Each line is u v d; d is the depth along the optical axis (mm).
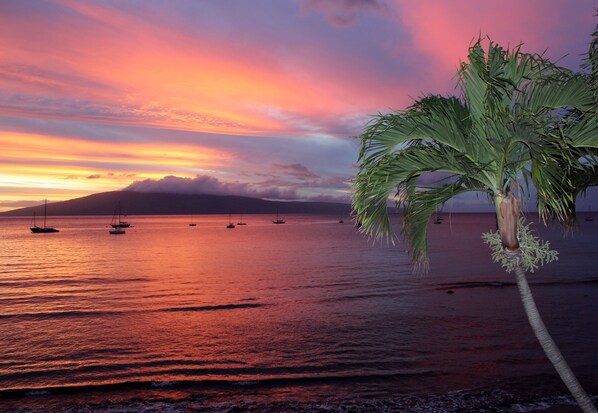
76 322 23828
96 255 72875
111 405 12289
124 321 23969
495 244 5172
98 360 16812
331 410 11719
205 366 15906
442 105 4969
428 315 23922
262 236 135000
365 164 5020
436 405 11828
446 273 42750
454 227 181250
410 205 5484
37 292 35000
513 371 14555
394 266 51844
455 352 16891
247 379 14398
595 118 4457
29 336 20734
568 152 4387
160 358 17000
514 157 4871
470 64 4730
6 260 64688
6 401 12656
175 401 12562
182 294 33281
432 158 5016
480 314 23906
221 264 56406
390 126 4914
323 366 15648
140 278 43250
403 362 15844
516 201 4883
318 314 25062
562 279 36750
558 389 12812
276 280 40562
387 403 12109
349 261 58844
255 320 23797
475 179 5172
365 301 28906
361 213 5219
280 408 11938
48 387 13688
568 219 5418
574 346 17234
